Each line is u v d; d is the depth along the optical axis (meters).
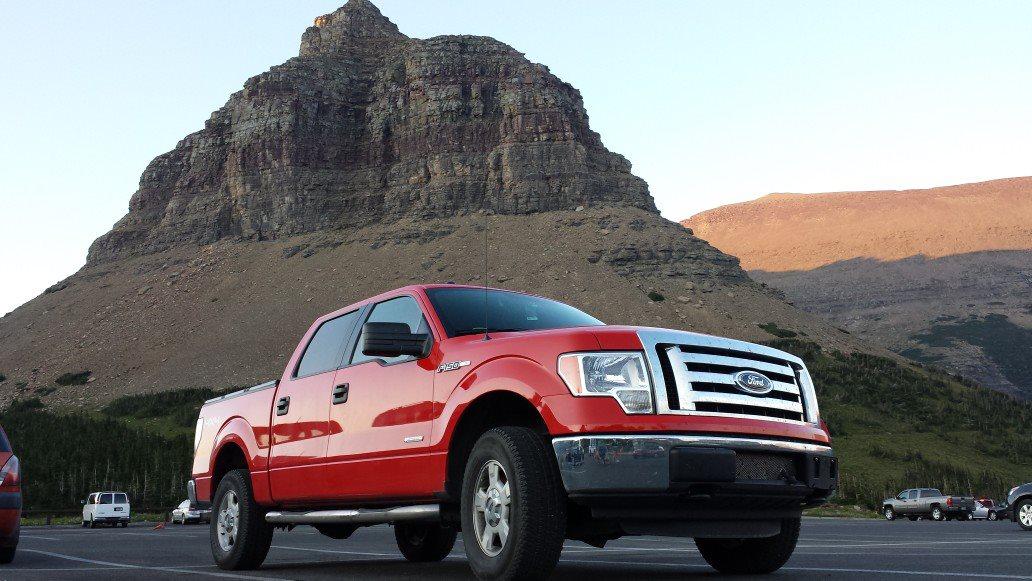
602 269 178.62
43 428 127.69
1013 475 102.12
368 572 8.15
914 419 119.69
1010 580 6.38
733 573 7.35
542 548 5.68
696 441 5.73
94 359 177.12
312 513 7.91
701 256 186.00
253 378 157.12
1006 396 146.50
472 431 6.55
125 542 18.61
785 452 6.10
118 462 110.00
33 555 12.45
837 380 133.38
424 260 185.62
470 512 6.14
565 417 5.72
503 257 184.88
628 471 5.60
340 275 187.00
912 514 51.81
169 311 188.88
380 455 7.05
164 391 157.00
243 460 9.50
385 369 7.26
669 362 5.88
